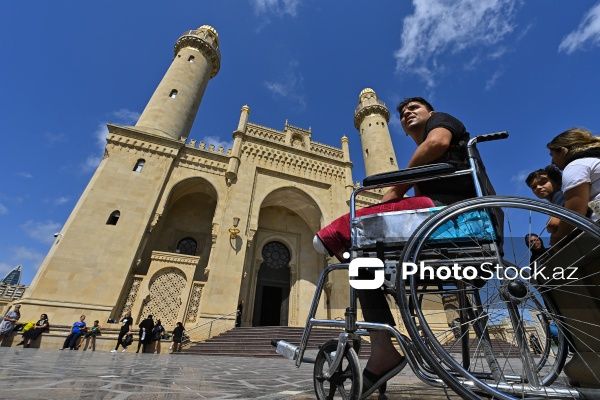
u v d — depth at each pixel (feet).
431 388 7.82
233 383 9.01
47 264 39.58
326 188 70.28
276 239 70.49
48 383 7.27
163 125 62.39
